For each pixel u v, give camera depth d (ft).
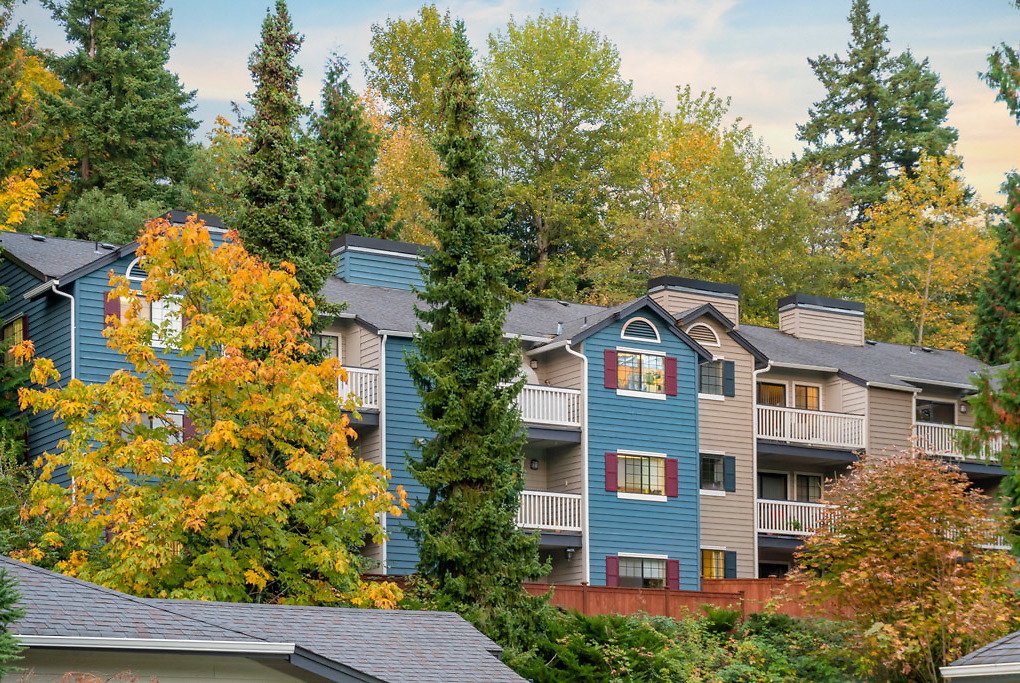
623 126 212.43
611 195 215.51
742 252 197.26
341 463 81.30
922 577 93.76
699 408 135.74
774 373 146.51
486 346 92.89
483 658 62.34
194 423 83.51
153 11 196.65
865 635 90.58
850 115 255.09
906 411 148.15
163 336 83.56
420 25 223.71
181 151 186.19
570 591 102.47
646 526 126.62
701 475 135.23
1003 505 95.50
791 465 147.95
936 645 91.97
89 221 165.07
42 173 176.04
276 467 83.30
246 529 79.97
